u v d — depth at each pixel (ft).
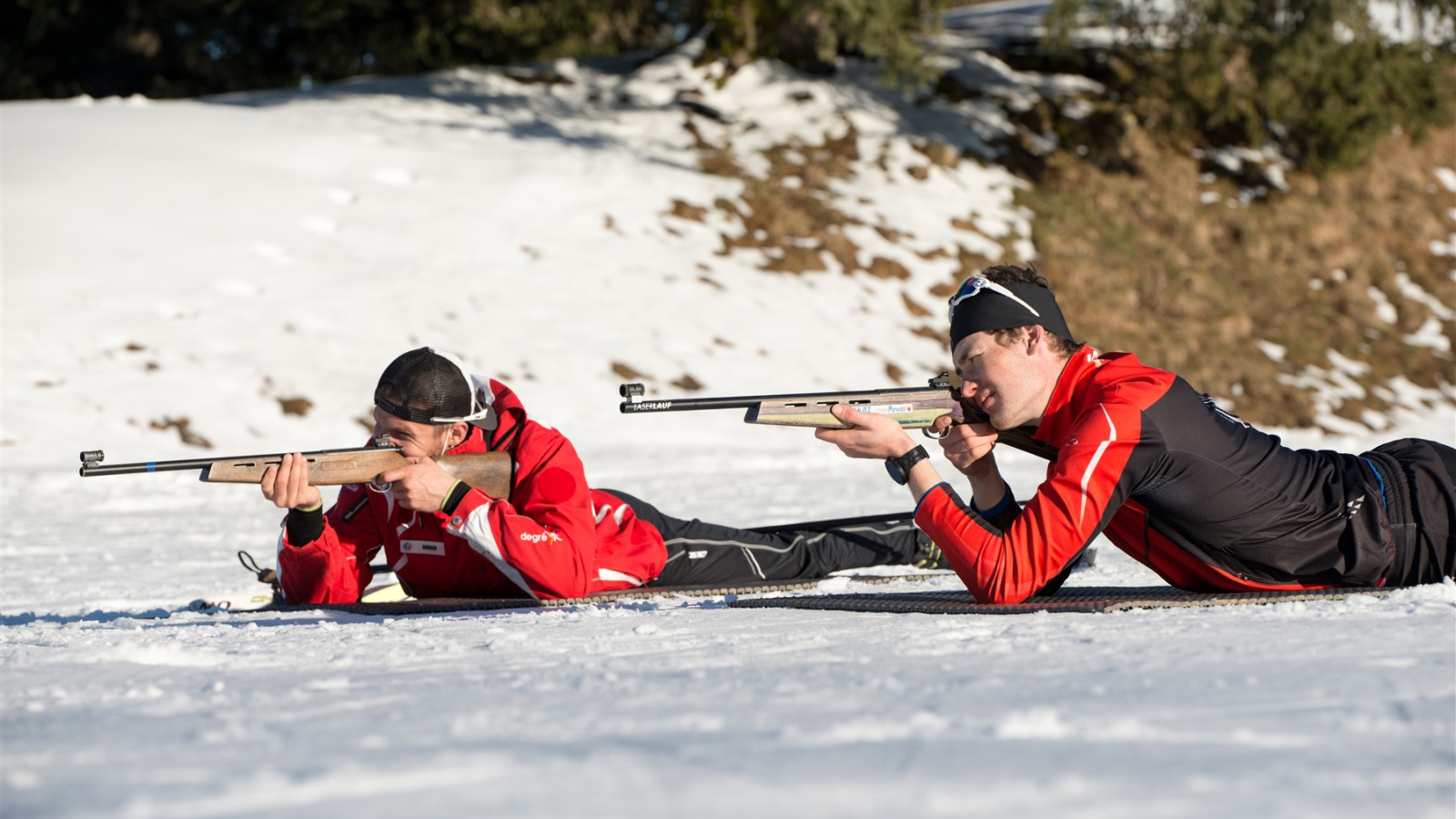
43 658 12.34
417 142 110.93
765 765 6.66
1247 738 7.28
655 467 63.98
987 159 127.13
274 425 74.23
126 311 80.02
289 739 7.63
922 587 22.30
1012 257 112.27
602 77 144.15
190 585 28.07
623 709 8.54
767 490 51.06
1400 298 121.19
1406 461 16.61
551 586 19.61
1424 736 7.27
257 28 161.27
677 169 114.93
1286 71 122.42
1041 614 14.62
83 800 6.09
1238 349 108.99
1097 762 6.70
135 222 88.48
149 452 69.46
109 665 11.78
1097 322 107.45
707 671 10.43
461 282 90.99
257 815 5.74
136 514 48.44
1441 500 16.34
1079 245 116.06
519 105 131.95
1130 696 8.67
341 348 81.56
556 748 7.18
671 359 87.56
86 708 9.01
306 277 87.45
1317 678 9.18
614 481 55.52
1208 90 126.93
